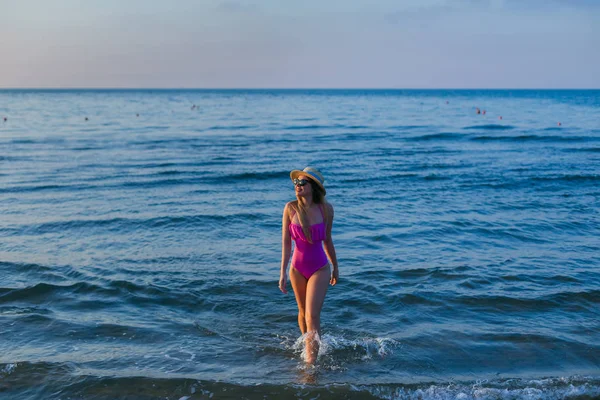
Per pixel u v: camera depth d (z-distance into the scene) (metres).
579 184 15.03
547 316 5.86
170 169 18.45
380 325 5.61
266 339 5.34
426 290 6.59
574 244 8.85
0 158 21.38
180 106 88.38
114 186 15.02
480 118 52.50
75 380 4.40
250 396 4.23
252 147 26.33
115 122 46.97
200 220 10.62
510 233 9.59
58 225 10.19
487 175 16.78
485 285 6.78
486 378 4.55
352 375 4.59
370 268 7.50
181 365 4.73
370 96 171.25
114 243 8.98
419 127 39.91
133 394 4.24
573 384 4.42
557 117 53.22
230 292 6.62
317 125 42.69
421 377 4.56
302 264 4.92
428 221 10.55
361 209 11.83
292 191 14.48
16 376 4.46
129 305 6.20
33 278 7.09
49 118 52.66
